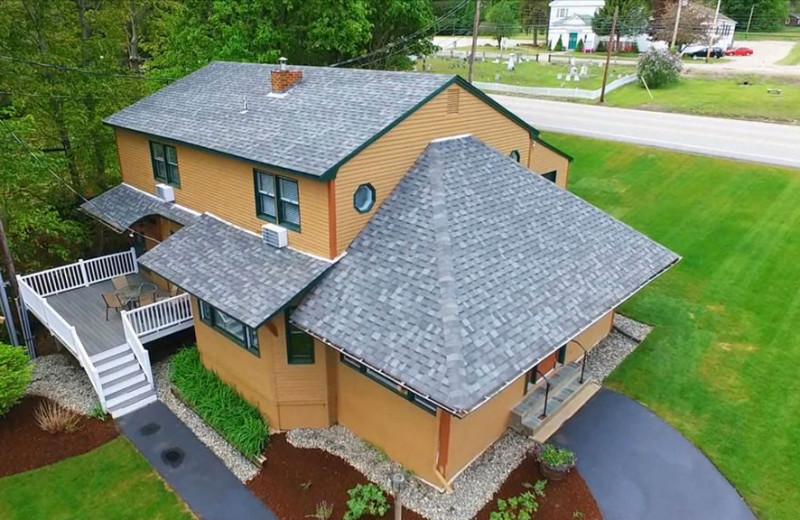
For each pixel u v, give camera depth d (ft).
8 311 58.18
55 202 76.48
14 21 68.33
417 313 37.01
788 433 44.42
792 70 165.99
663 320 59.77
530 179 52.39
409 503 39.37
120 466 43.78
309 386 45.37
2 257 65.98
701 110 121.39
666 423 46.16
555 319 39.63
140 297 60.08
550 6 257.96
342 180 41.98
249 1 102.73
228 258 47.50
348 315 39.09
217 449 45.39
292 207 45.70
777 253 68.64
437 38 285.64
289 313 42.14
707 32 204.64
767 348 54.13
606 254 48.21
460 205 44.86
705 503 38.81
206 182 54.54
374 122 45.34
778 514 37.81
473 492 39.96
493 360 34.53
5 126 62.95
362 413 44.65
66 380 54.95
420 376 33.42
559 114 122.93
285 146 45.83
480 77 173.47
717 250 70.85
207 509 39.70
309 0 104.06
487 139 57.62
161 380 54.29
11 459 44.57
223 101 60.08
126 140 65.67
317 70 60.44
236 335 47.47
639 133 106.01
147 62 120.57
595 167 95.40
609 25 220.64
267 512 39.32
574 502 38.93
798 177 83.41
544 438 44.50
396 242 42.60
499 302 38.55
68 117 73.20
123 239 82.58
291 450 44.96
